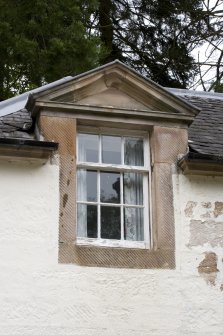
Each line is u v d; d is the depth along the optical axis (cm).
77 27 1842
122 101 1109
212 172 1084
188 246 1053
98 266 1011
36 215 1015
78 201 1056
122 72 1101
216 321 1026
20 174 1029
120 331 991
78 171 1072
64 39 1836
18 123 1123
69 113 1077
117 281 1011
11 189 1019
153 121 1107
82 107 1076
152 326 1003
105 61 2130
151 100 1113
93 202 1062
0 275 977
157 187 1073
